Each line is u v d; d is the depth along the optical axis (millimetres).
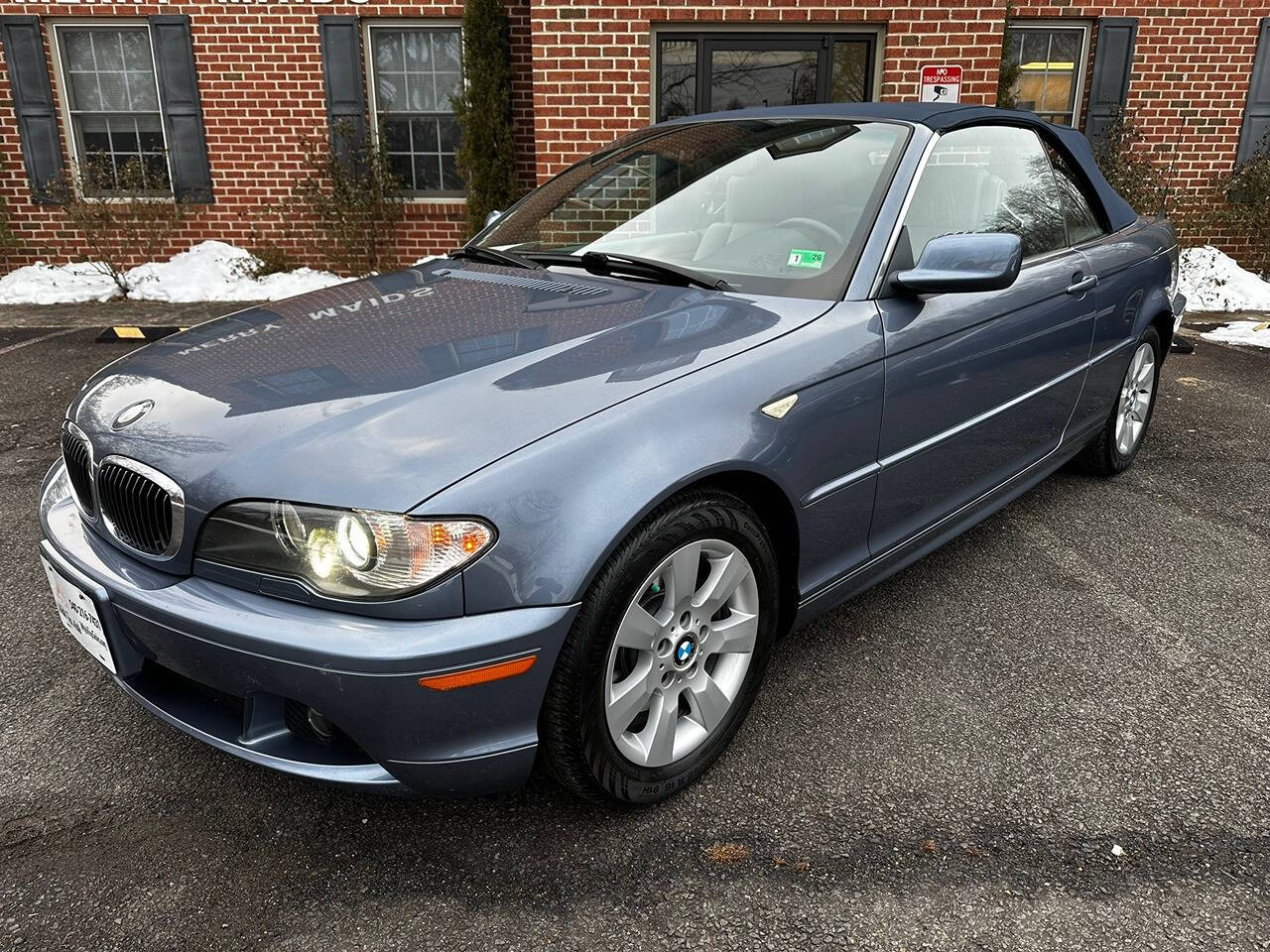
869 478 2459
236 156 8578
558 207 3139
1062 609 3078
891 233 2545
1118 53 8352
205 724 1939
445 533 1685
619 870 1967
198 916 1852
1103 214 3781
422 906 1875
